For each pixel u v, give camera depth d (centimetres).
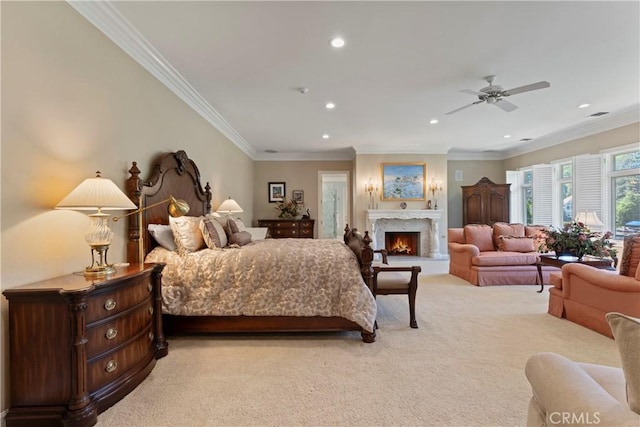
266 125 561
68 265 210
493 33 271
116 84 260
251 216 812
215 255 296
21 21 177
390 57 312
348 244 362
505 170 841
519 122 553
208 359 246
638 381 79
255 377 219
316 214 848
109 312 188
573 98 434
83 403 168
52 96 198
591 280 296
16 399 167
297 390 202
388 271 331
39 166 189
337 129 594
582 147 600
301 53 303
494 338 282
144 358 221
